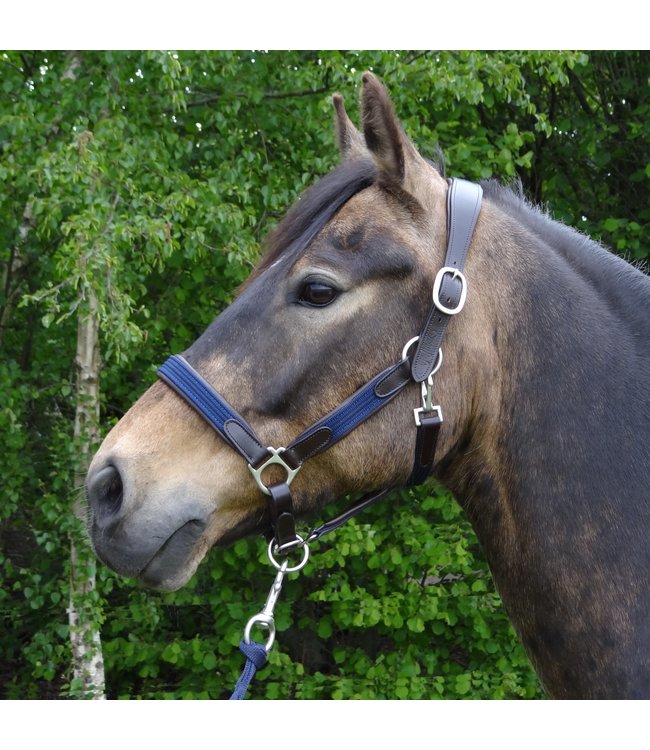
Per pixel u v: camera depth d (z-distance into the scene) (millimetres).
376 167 1562
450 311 1503
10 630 4520
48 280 4023
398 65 3389
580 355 1567
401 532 3900
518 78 3592
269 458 1493
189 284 3867
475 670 4148
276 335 1504
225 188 3463
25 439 3877
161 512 1455
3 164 3256
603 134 4527
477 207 1591
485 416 1577
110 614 4078
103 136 3164
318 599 3949
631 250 4426
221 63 3613
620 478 1501
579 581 1476
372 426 1515
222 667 4199
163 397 1541
